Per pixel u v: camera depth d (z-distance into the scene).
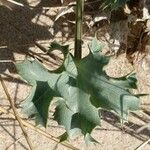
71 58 0.28
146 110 0.35
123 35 0.34
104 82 0.28
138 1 0.33
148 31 0.34
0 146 0.34
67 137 0.29
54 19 0.34
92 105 0.29
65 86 0.29
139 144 0.35
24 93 0.34
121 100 0.28
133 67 0.35
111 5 0.31
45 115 0.28
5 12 0.34
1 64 0.34
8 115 0.34
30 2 0.34
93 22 0.34
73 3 0.33
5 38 0.34
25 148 0.34
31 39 0.34
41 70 0.28
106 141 0.35
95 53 0.28
